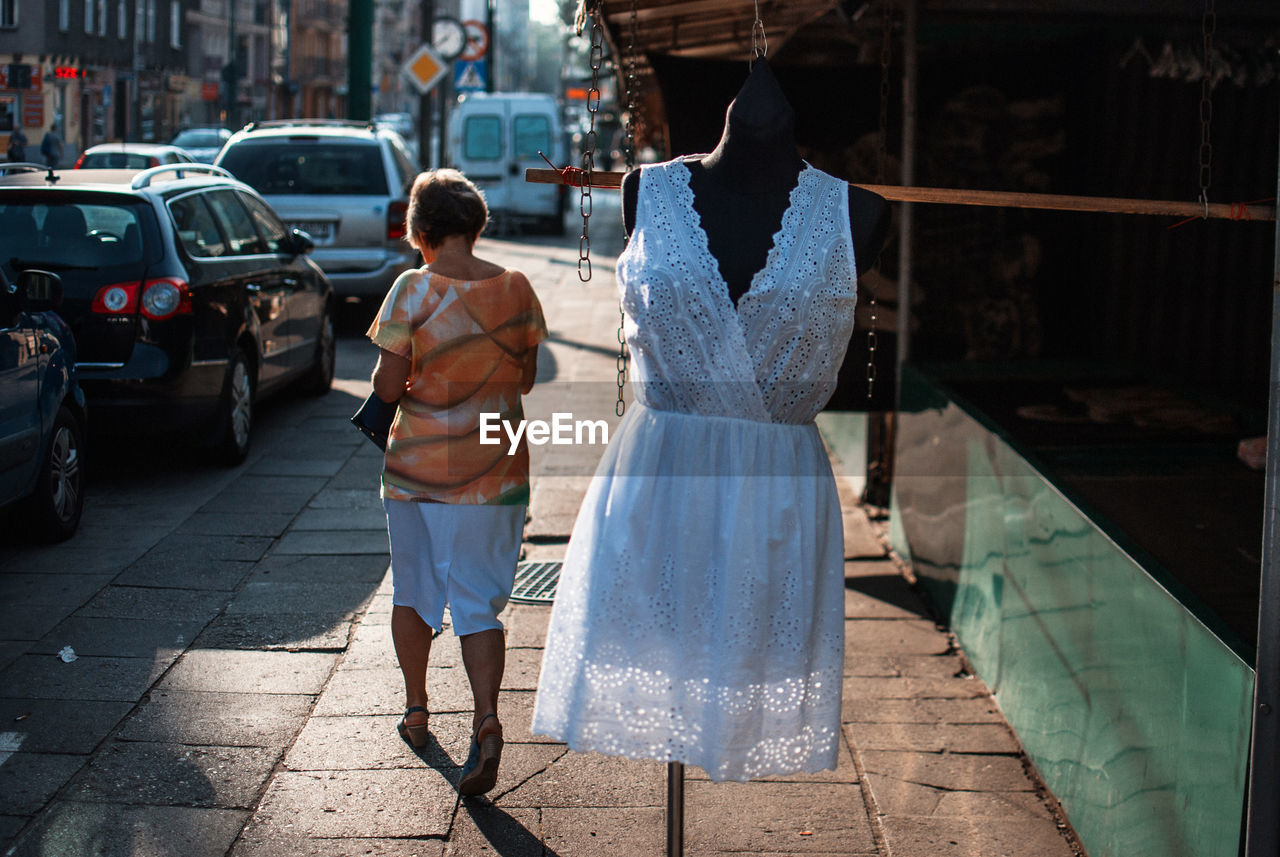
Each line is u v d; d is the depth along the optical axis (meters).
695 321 2.51
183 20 57.81
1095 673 3.48
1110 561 3.41
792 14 5.61
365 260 12.21
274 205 12.12
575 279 16.69
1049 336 6.72
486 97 24.45
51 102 42.69
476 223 3.77
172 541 5.87
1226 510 4.50
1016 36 6.23
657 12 5.45
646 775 3.83
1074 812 3.58
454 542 3.73
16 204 6.71
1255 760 2.47
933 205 6.61
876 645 5.03
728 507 2.53
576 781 3.77
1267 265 5.91
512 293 3.77
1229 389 6.10
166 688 4.29
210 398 6.92
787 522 2.54
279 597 5.19
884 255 6.54
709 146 6.23
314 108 78.81
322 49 79.75
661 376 2.55
